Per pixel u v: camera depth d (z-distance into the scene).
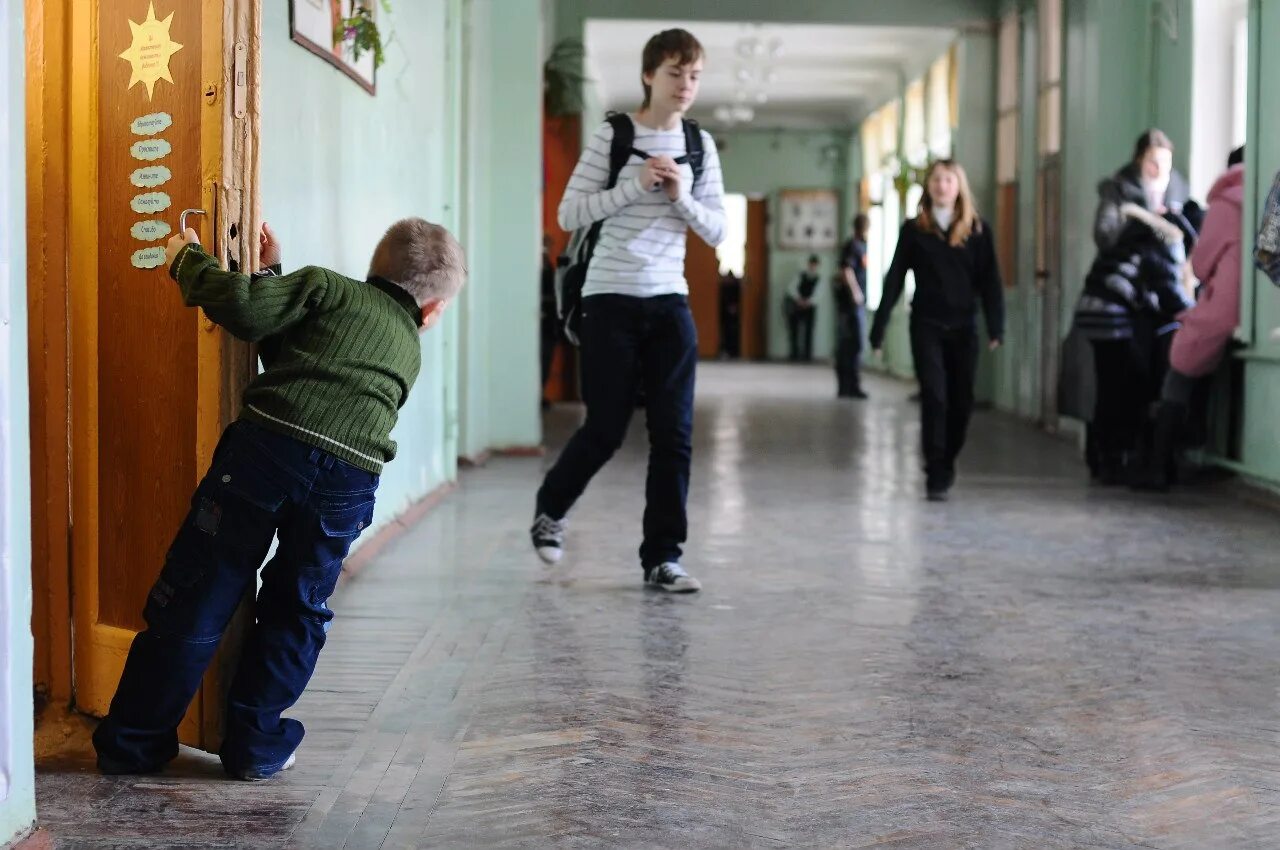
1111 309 6.95
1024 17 11.70
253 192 2.61
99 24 2.75
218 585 2.53
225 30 2.55
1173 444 6.82
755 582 4.61
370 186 5.02
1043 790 2.63
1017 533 5.64
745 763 2.77
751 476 7.52
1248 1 6.38
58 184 2.83
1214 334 6.50
